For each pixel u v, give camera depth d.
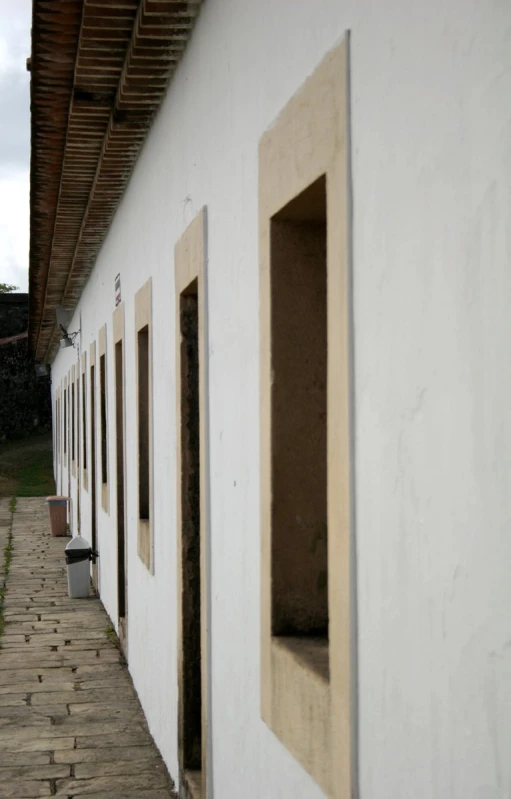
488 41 1.93
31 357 32.69
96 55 5.86
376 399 2.56
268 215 3.70
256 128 3.97
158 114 6.77
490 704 1.94
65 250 12.28
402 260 2.39
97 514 13.77
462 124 2.05
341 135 2.83
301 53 3.31
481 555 1.97
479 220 1.97
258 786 3.94
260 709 3.83
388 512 2.48
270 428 3.64
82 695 8.54
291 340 3.66
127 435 9.16
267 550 3.69
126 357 9.16
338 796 2.86
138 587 8.35
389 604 2.47
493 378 1.92
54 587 14.55
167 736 6.57
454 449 2.09
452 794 2.11
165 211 6.54
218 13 4.71
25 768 6.67
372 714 2.61
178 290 5.93
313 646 3.51
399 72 2.41
